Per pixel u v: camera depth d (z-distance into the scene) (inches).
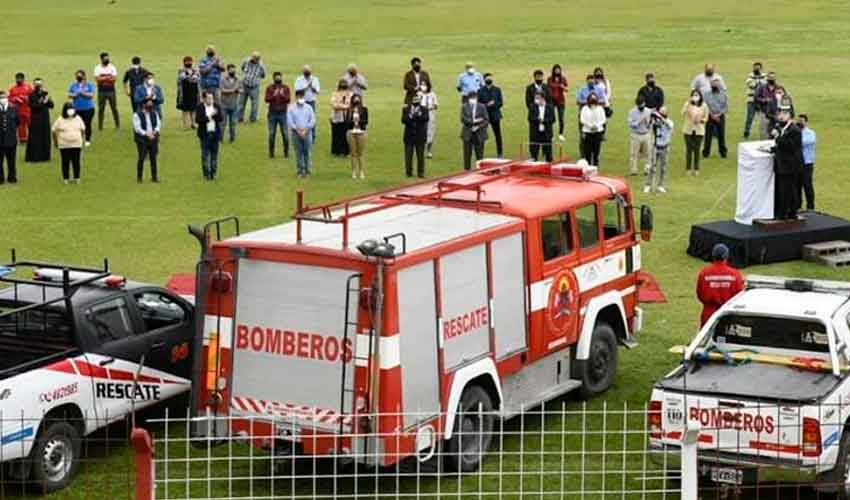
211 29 3757.4
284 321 828.6
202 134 1833.2
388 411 807.1
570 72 2832.2
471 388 880.3
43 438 840.9
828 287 932.0
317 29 3740.2
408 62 3016.7
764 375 853.8
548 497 826.8
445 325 851.4
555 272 956.6
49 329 882.1
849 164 1951.3
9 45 3371.1
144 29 3752.5
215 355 847.1
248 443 867.4
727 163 1969.7
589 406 994.1
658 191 1769.2
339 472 874.1
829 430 789.2
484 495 832.9
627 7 4276.6
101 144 2097.7
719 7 4217.5
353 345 809.5
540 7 4311.0
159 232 1553.9
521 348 925.8
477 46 3304.6
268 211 1658.5
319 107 2449.6
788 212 1430.9
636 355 1121.4
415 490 847.7
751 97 2127.2
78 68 2923.2
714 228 1428.4
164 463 858.1
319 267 816.9
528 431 943.7
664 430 816.3
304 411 824.9
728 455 799.7
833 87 2637.8
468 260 872.9
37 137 1966.0
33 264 933.8
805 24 3693.4
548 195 977.5
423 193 979.3
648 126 1840.6
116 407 898.7
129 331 914.1
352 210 970.1
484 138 1871.3
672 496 823.1
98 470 882.1
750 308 889.5
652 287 1325.0
